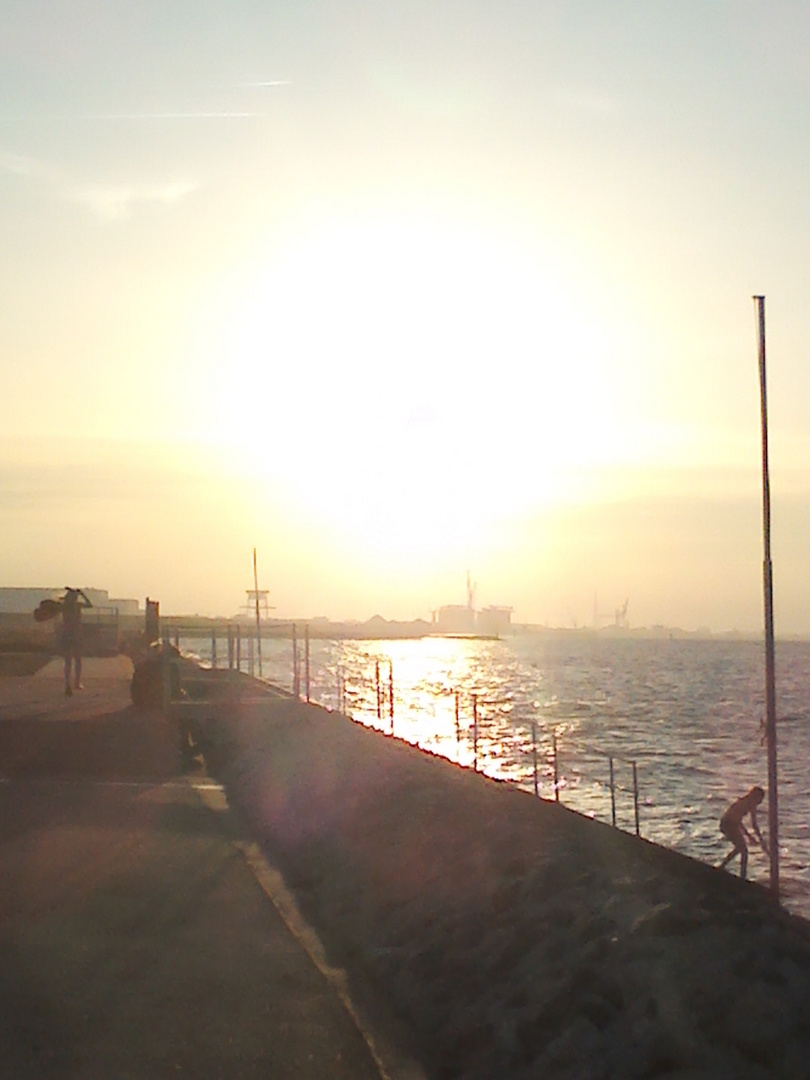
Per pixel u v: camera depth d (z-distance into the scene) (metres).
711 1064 6.88
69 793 19.38
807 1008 7.40
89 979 9.26
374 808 16.58
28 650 73.12
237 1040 8.05
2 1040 7.78
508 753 42.09
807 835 25.66
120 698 38.94
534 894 10.38
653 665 163.50
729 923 8.70
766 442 10.81
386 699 64.69
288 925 11.35
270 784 20.58
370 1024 8.62
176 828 16.39
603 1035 7.52
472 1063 7.89
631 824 26.59
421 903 11.40
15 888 12.31
